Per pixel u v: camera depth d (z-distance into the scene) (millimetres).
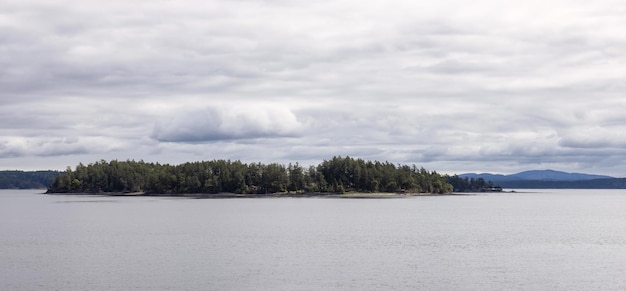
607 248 88500
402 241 97188
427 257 77312
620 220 158000
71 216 166125
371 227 127625
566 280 61750
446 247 88688
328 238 101812
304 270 66750
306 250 84000
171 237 103188
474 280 61562
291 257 76688
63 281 60469
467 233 113562
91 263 71500
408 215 175625
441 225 134875
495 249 86438
